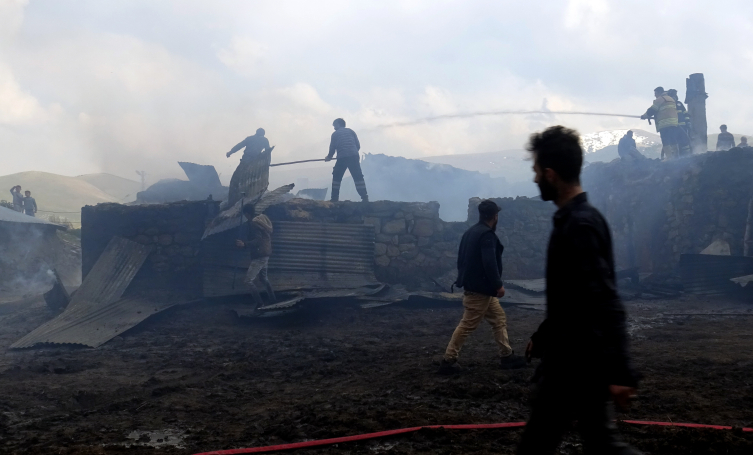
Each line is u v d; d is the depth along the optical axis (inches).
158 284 453.1
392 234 485.1
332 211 481.1
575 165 96.2
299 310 404.8
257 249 390.6
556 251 91.7
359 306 413.4
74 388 231.0
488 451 142.1
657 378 207.2
